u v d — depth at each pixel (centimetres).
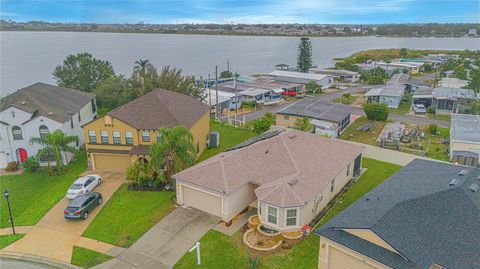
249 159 2883
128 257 2250
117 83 6025
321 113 5238
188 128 3559
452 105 6328
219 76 11419
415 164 2895
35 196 3081
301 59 11944
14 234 2512
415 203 2055
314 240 2369
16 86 9738
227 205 2539
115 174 3509
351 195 3042
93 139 3550
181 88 5472
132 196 3025
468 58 13125
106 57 19425
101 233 2506
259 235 2409
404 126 5381
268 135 3556
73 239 2447
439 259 1734
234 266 2153
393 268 1708
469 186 2233
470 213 1980
